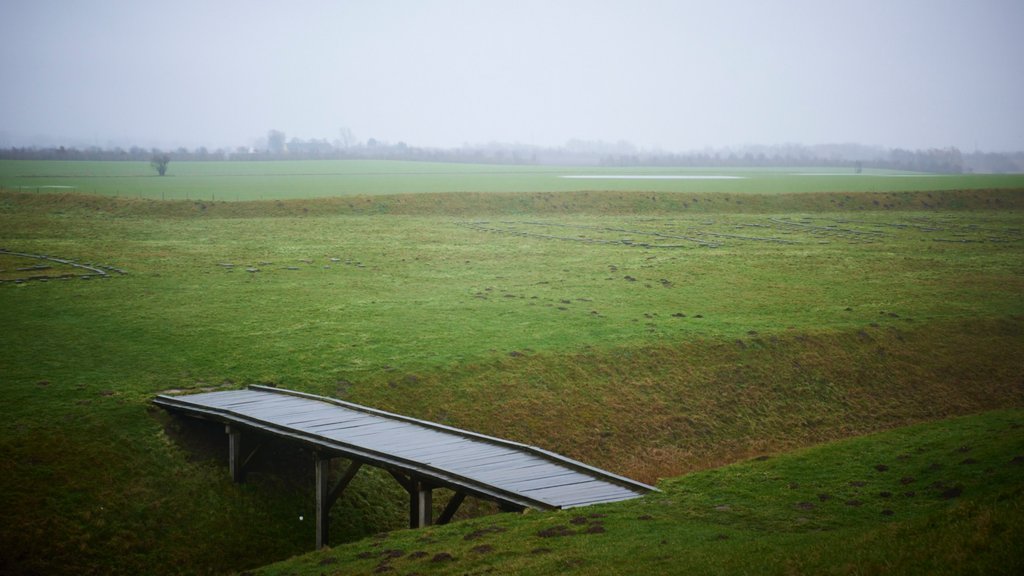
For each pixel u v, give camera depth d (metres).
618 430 42.50
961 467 30.14
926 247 87.94
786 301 63.22
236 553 31.84
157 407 38.72
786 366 50.25
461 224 103.62
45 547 29.45
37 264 69.56
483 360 46.56
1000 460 30.08
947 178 184.88
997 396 50.00
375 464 29.70
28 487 31.70
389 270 72.75
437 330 52.47
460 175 191.12
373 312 56.91
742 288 67.62
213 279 66.44
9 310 54.22
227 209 105.69
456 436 32.91
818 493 28.42
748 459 34.81
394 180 165.75
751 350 51.25
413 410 41.53
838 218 112.75
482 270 73.88
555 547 22.36
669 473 37.91
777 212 119.12
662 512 25.69
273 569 24.38
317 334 50.97
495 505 36.62
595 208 118.31
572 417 42.88
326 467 31.88
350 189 137.88
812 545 20.91
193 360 45.56
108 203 104.69
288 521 34.03
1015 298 65.19
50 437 34.72
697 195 124.94
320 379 43.22
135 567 29.92
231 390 41.16
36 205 103.00
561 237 94.19
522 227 102.12
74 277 65.06
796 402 47.41
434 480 27.84
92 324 51.69
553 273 72.88
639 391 45.91
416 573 21.62
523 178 178.50
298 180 162.88
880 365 51.75
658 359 49.03
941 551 18.30
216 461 36.16
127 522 31.59
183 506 33.19
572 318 56.34
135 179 157.25
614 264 77.44
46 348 46.50
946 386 50.50
